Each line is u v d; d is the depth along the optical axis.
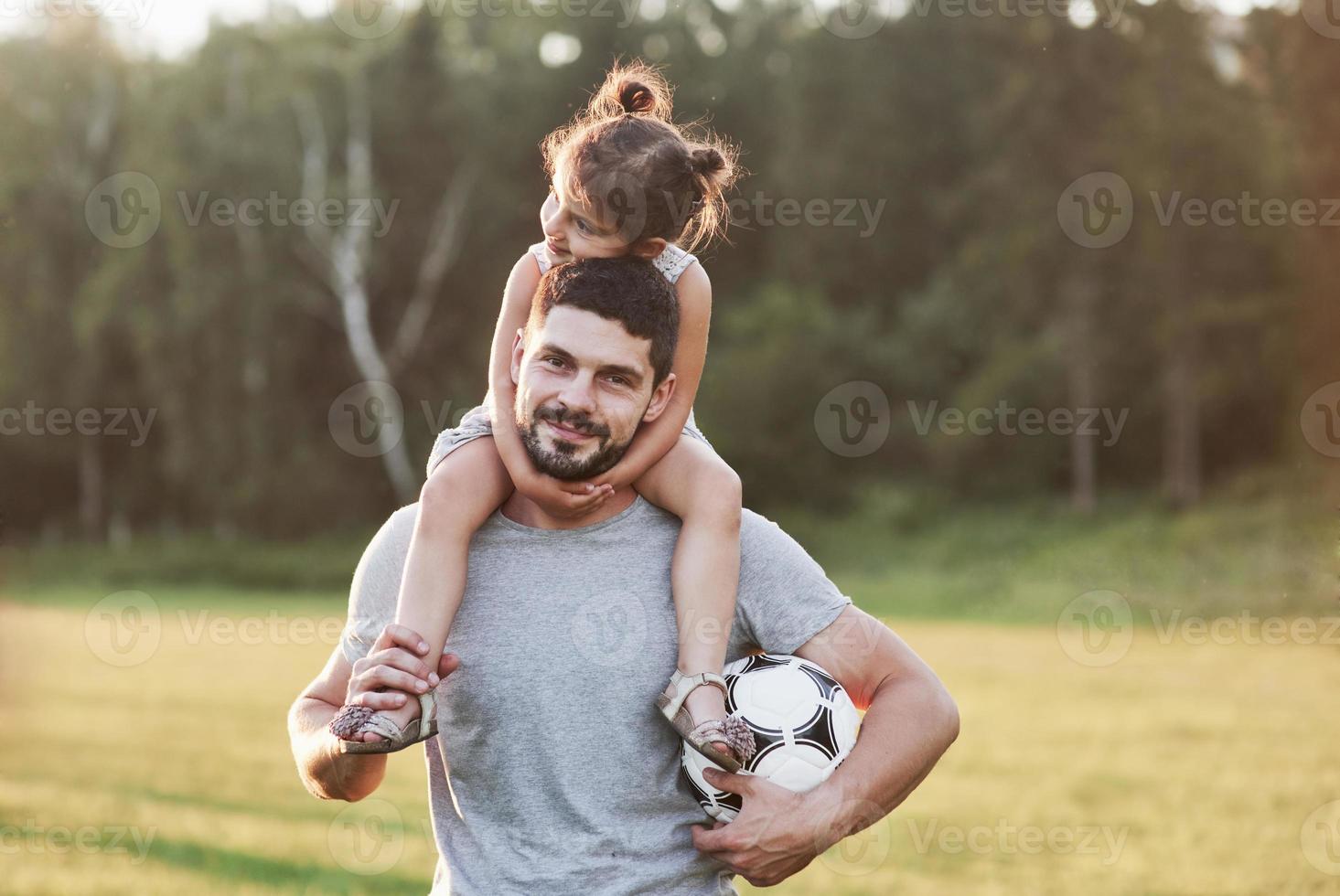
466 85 54.97
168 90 51.84
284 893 8.65
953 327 56.97
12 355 53.97
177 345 50.97
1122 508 50.16
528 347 3.27
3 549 54.22
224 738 16.47
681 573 3.37
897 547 49.62
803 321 57.03
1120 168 51.22
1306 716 17.80
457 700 3.29
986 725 17.28
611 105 3.88
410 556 3.33
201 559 51.72
